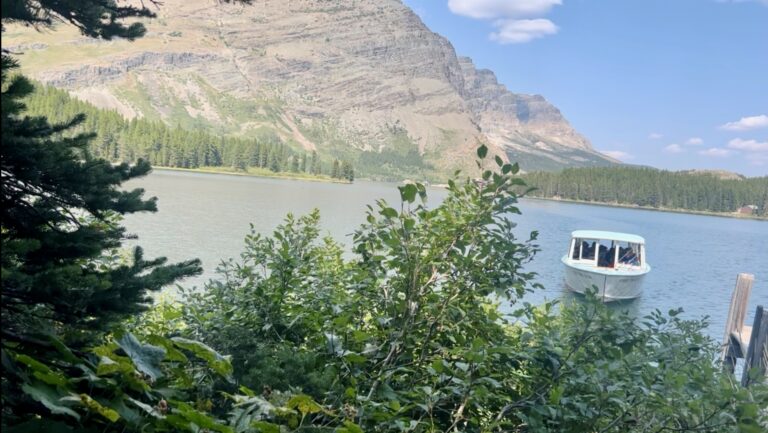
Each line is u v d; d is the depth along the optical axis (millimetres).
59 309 3152
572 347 4395
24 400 2443
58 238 3320
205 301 5414
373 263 4801
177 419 2406
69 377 2709
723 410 3887
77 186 3510
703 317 5391
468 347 4422
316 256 6266
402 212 4727
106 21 4477
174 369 2857
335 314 4520
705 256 62406
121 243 3941
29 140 3182
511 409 4137
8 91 2936
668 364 4547
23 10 3234
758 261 59406
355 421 3496
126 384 2516
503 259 4715
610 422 4145
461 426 4207
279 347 4359
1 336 2660
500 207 4742
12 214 3443
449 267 4793
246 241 5855
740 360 13633
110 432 2441
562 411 3885
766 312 9984
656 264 53062
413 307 4527
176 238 36469
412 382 4285
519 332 4738
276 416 2885
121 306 3354
